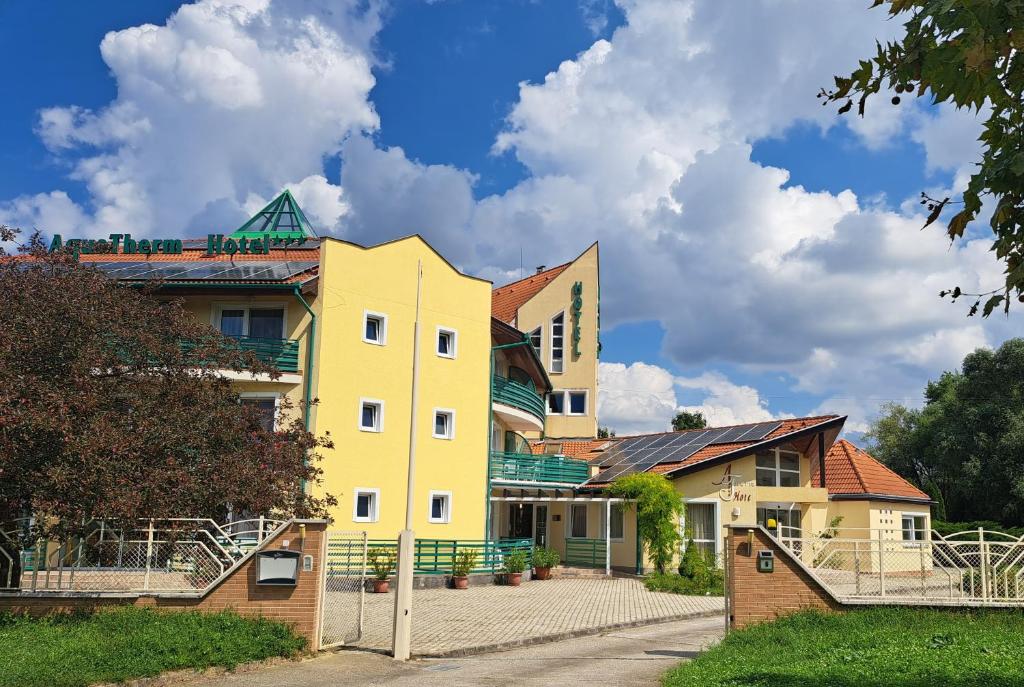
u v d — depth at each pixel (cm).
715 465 3278
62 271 1611
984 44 530
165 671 1191
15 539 1491
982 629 1416
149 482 1403
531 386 3725
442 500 2842
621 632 1836
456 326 2927
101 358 1474
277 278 2498
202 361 1730
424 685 1165
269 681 1202
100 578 1489
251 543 1670
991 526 4259
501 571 2766
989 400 5009
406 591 1438
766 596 1555
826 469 3806
